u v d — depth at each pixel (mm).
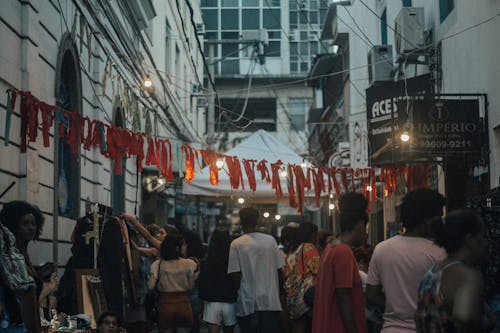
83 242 10086
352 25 26000
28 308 6102
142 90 17016
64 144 12922
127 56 17594
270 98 54031
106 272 9781
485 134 11656
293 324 8758
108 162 15875
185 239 11469
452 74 13672
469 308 4043
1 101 9000
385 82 18438
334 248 5586
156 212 24250
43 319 8008
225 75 49094
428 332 4305
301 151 52906
